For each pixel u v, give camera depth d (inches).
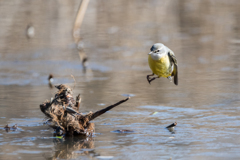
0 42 823.1
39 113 365.7
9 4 1280.8
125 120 343.6
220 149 263.7
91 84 505.0
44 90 470.6
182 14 1178.6
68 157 250.2
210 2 1414.9
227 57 677.3
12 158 248.7
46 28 960.9
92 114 305.3
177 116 353.4
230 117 346.9
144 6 1307.8
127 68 615.5
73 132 302.5
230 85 486.3
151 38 863.1
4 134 304.2
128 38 866.8
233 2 1407.5
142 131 309.9
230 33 914.7
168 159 245.1
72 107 308.5
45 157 251.1
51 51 744.3
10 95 443.5
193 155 252.1
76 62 655.8
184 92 455.5
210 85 489.1
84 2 837.2
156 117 351.6
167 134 300.8
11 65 635.5
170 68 311.3
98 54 719.7
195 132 304.8
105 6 1290.6
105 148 268.8
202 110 373.1
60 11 1158.3
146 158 246.8
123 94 448.8
